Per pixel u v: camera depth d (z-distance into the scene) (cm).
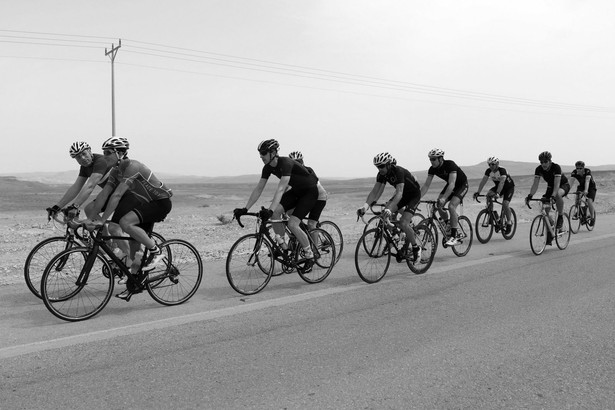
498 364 381
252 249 613
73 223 539
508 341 433
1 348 411
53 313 478
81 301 543
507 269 766
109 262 521
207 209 2227
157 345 421
